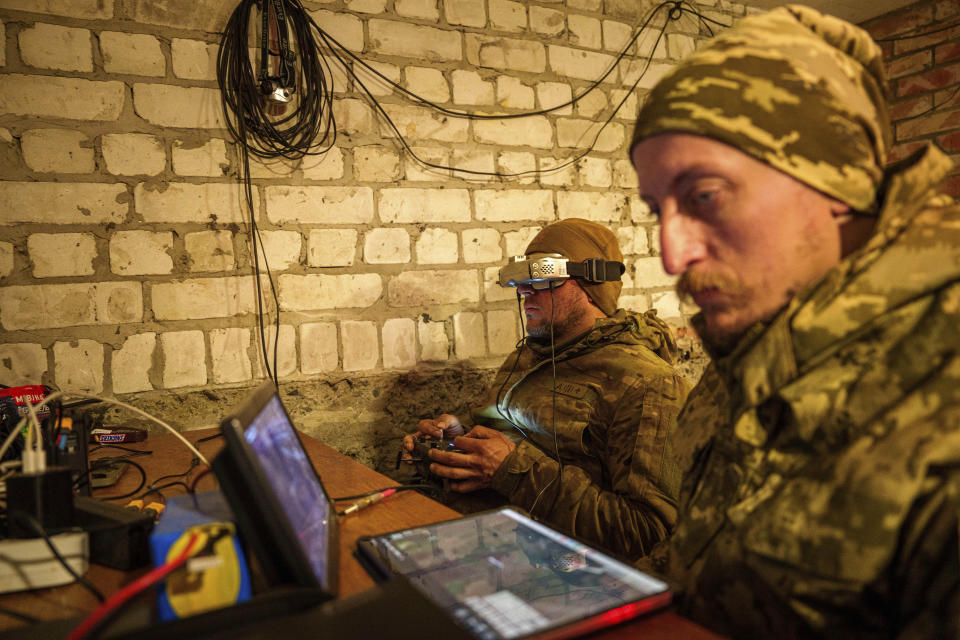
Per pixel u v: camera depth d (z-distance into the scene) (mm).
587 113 2305
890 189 566
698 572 639
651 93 620
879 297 535
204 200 1757
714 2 2547
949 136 2602
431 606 492
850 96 569
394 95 1990
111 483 1066
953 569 439
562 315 1498
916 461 466
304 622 472
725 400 727
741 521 583
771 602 564
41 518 682
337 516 887
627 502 1155
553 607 588
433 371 2055
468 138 2102
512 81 2168
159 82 1707
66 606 620
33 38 1588
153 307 1709
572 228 1552
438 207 2059
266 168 1826
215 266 1772
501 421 1590
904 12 2713
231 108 1778
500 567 705
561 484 1233
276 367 1844
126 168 1679
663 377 1272
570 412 1355
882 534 473
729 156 552
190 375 1747
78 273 1637
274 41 1784
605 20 2328
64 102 1618
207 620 483
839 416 540
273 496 541
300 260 1873
